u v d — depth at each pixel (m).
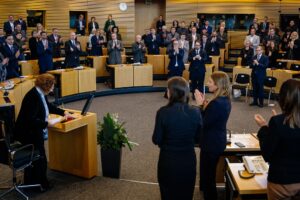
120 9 15.31
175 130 3.06
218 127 3.68
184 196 3.15
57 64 10.76
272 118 2.57
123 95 11.10
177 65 10.68
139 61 12.05
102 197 4.32
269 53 11.31
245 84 10.20
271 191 2.62
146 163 5.66
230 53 14.78
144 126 7.78
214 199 3.89
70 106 9.53
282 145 2.50
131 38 15.62
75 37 10.97
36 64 10.52
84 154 4.81
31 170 4.44
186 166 3.09
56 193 4.41
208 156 3.74
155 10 16.52
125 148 6.33
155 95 11.13
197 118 3.12
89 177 4.85
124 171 5.31
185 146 3.10
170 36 13.10
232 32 14.82
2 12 14.40
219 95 3.65
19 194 4.35
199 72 10.40
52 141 5.05
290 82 2.50
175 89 3.12
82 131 4.77
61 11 14.53
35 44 11.20
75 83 10.20
